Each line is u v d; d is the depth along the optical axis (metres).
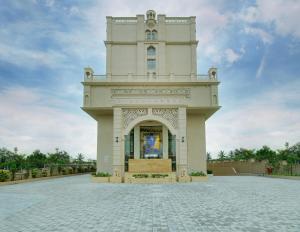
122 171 27.12
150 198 14.42
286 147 47.72
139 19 38.75
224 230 7.73
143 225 8.40
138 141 34.44
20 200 14.04
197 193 16.61
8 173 26.17
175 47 38.69
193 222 8.74
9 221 9.14
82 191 18.17
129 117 27.97
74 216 9.86
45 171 34.91
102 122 36.09
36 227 8.29
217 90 34.81
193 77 35.56
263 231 7.60
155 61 38.12
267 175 38.25
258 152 53.66
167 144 34.41
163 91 34.97
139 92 34.97
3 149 44.31
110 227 8.20
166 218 9.37
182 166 27.05
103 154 35.31
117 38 38.56
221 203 12.55
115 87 35.03
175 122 27.94
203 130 36.19
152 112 28.00
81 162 59.75
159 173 27.73
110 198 14.55
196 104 34.72
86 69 35.22
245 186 21.47
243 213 10.17
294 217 9.45
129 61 38.19
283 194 16.05
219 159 65.12
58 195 16.08
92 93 34.94
